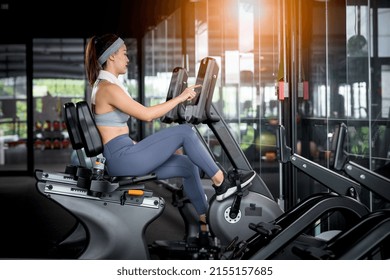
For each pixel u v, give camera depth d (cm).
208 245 338
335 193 325
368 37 334
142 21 1020
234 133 574
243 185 340
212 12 609
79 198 312
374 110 330
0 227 525
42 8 1019
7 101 1070
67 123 324
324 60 397
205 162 328
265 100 498
